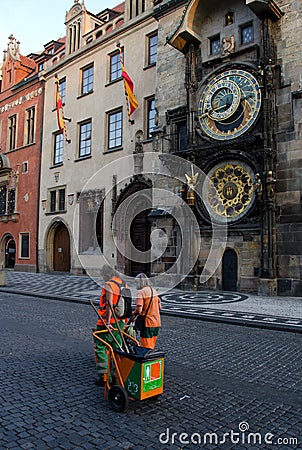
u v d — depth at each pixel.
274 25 17.11
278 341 8.73
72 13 31.17
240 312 12.09
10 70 38.31
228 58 18.28
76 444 3.91
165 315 12.19
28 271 32.22
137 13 26.06
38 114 33.62
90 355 7.31
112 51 27.16
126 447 3.87
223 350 7.88
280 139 16.23
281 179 16.06
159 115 21.05
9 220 34.97
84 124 29.00
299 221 15.47
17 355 7.23
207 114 18.22
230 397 5.29
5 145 37.09
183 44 19.64
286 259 15.66
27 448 3.81
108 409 4.81
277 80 16.64
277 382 5.96
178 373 6.34
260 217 16.22
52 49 36.31
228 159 17.38
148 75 24.50
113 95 26.78
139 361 4.77
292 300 14.62
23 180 34.16
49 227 30.66
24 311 12.68
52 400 5.07
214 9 19.20
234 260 16.94
